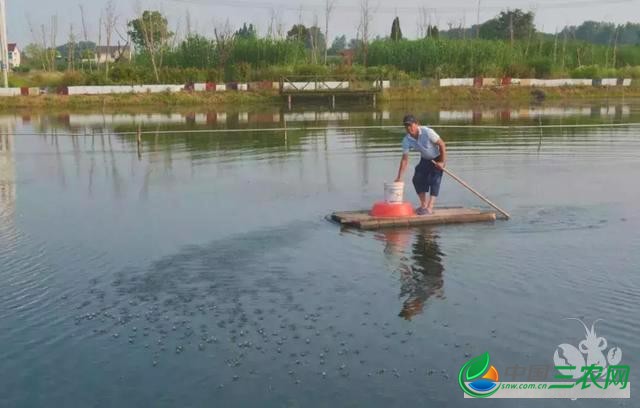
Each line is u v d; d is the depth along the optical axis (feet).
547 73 159.53
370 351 17.21
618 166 45.75
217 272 23.40
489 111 107.24
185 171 46.19
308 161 50.57
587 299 20.47
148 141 65.62
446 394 15.19
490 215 30.19
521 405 14.74
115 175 44.96
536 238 27.27
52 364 16.83
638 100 135.33
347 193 37.78
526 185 38.99
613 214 31.40
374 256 25.00
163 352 17.37
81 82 139.54
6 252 26.35
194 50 156.76
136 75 142.61
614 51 178.40
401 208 29.96
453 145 58.65
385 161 50.16
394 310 19.81
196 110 118.11
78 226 30.45
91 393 15.44
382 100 135.74
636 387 15.40
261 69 150.51
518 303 20.24
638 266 23.53
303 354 17.11
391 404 14.80
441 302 20.39
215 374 16.19
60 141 67.00
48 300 21.06
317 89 129.29
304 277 22.74
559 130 72.18
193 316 19.60
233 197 36.76
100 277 23.11
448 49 157.69
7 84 134.82
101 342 18.02
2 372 16.47
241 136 70.03
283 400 14.99
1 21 129.70
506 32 257.75
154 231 29.25
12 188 40.81
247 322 19.10
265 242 27.12
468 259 24.54
